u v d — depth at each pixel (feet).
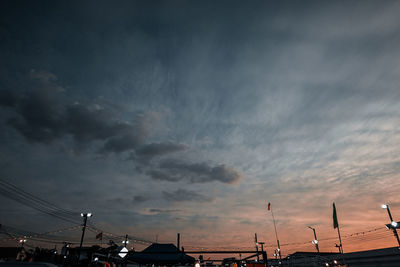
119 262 71.56
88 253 58.44
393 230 88.53
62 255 68.54
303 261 153.28
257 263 59.57
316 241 144.77
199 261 58.13
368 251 96.89
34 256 105.81
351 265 108.17
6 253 140.67
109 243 103.65
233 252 59.26
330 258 124.88
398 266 84.02
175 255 56.70
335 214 120.78
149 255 56.70
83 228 92.73
